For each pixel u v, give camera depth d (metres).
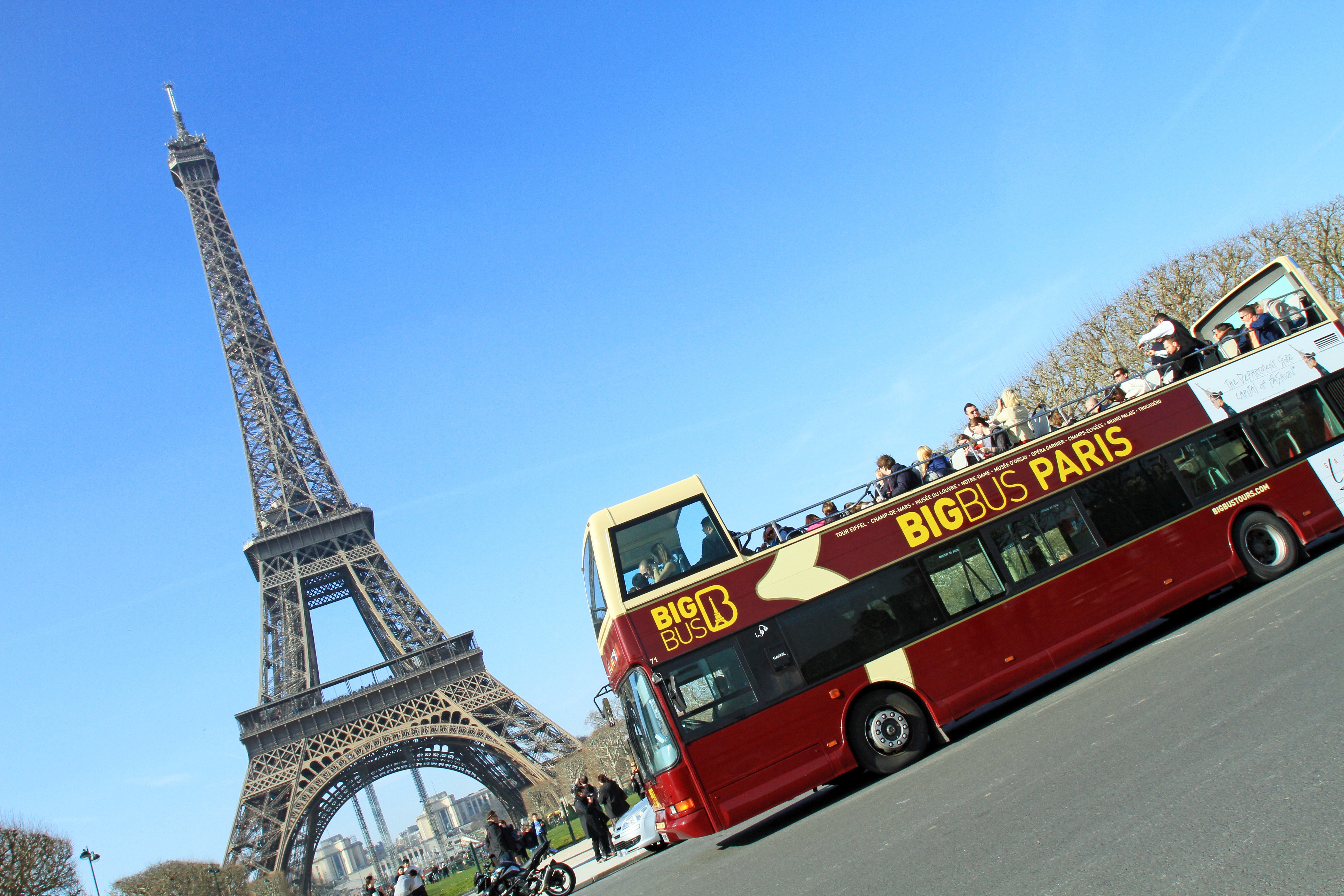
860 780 20.03
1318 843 7.25
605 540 18.66
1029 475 20.05
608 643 19.36
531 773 89.19
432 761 111.38
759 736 17.28
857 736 17.62
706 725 17.27
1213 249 51.66
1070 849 8.91
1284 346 22.83
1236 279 50.66
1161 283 52.50
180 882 77.69
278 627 105.06
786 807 22.81
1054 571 19.28
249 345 126.62
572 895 23.64
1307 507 21.47
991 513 19.52
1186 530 20.42
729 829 22.14
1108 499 20.22
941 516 19.28
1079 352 55.62
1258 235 50.59
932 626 18.38
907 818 12.86
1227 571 20.41
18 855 55.38
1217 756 10.23
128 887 76.25
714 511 19.02
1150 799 9.61
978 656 18.33
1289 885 6.73
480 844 59.72
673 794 17.12
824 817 16.25
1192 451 21.22
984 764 14.54
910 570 18.75
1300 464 21.78
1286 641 14.32
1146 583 19.73
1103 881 7.82
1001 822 10.70
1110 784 10.63
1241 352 22.98
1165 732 11.98
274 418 121.50
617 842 30.33
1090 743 12.98
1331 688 11.13
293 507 114.88
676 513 18.95
